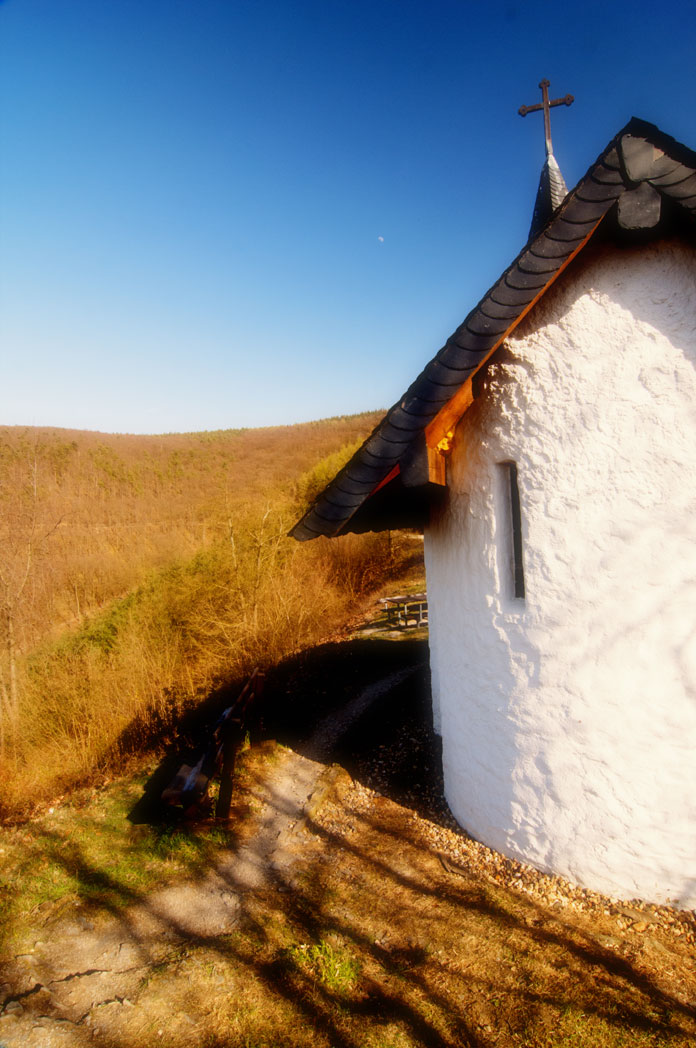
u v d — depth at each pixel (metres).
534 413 4.20
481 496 4.60
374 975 3.87
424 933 4.19
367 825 5.60
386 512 5.29
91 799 6.65
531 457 4.24
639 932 3.99
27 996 3.89
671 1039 3.24
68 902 4.88
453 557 5.03
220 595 11.66
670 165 3.32
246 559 12.68
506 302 3.63
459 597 4.97
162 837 5.71
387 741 7.29
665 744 3.98
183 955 4.19
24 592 11.14
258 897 4.76
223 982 3.90
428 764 6.52
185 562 12.99
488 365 4.37
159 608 11.61
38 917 4.73
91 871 5.30
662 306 3.73
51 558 14.80
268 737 7.74
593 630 4.09
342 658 10.91
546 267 3.56
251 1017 3.63
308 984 3.84
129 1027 3.62
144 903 4.81
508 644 4.51
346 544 17.42
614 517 3.97
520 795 4.58
